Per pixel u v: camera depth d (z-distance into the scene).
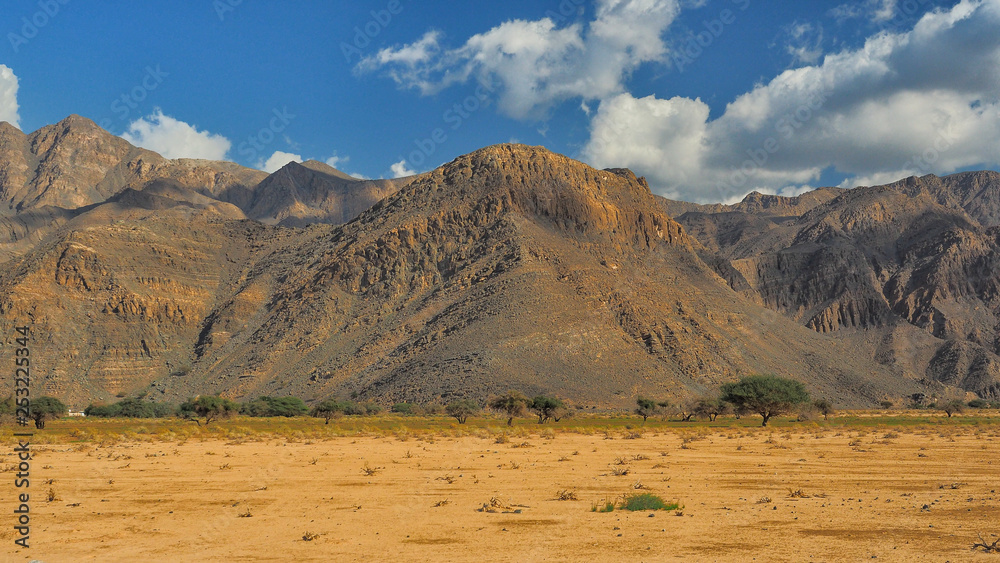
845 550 18.22
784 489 29.38
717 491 28.86
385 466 39.72
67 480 33.94
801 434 73.81
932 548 18.34
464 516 23.55
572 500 26.69
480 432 73.94
